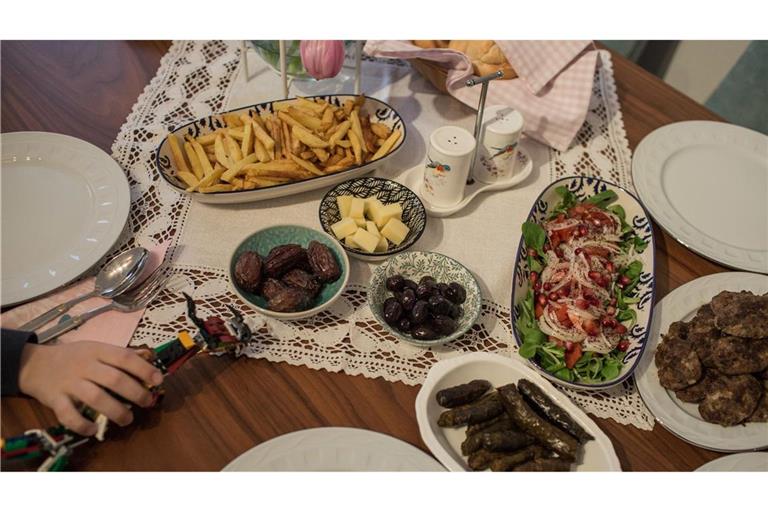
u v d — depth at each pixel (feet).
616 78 5.23
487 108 4.07
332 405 2.96
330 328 3.25
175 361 2.82
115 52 4.80
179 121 4.32
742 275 3.66
